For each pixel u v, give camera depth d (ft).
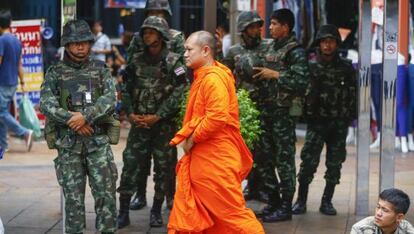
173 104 42.45
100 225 37.45
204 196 34.09
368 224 29.86
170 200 47.39
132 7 88.48
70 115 36.78
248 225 34.37
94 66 38.27
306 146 46.75
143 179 47.80
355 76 46.47
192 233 34.27
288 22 44.37
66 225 37.45
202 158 34.04
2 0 94.07
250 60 44.68
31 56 78.38
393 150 43.29
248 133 39.63
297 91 43.96
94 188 37.47
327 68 45.55
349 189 54.90
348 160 66.23
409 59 72.69
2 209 48.24
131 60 43.21
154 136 43.57
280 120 44.57
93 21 97.60
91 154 37.47
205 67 34.24
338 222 45.39
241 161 35.09
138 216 46.70
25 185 55.62
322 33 45.27
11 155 68.39
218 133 33.91
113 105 37.42
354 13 79.87
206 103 33.58
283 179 44.91
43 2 94.79
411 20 73.41
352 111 46.42
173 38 45.42
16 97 78.07
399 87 70.64
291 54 44.16
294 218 46.37
